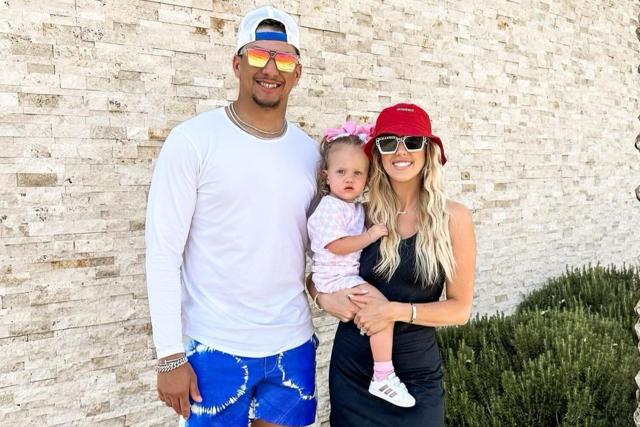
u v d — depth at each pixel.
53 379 2.93
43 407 2.91
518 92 5.30
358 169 2.36
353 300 2.23
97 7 2.95
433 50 4.55
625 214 6.81
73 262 2.96
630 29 6.74
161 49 3.17
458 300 2.28
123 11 3.03
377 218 2.33
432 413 2.23
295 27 2.33
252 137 2.22
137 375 3.19
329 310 2.31
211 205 2.15
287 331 2.29
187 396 2.13
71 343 2.98
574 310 4.98
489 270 5.16
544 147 5.63
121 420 3.15
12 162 2.77
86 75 2.94
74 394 3.00
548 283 5.70
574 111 5.96
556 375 3.40
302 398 2.37
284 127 2.37
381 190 2.33
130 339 3.16
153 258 2.09
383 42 4.21
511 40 5.20
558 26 5.70
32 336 2.87
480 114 4.97
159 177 2.11
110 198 3.05
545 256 5.71
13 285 2.80
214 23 3.36
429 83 4.54
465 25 4.79
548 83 5.62
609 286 5.40
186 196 2.11
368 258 2.30
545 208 5.68
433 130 4.61
